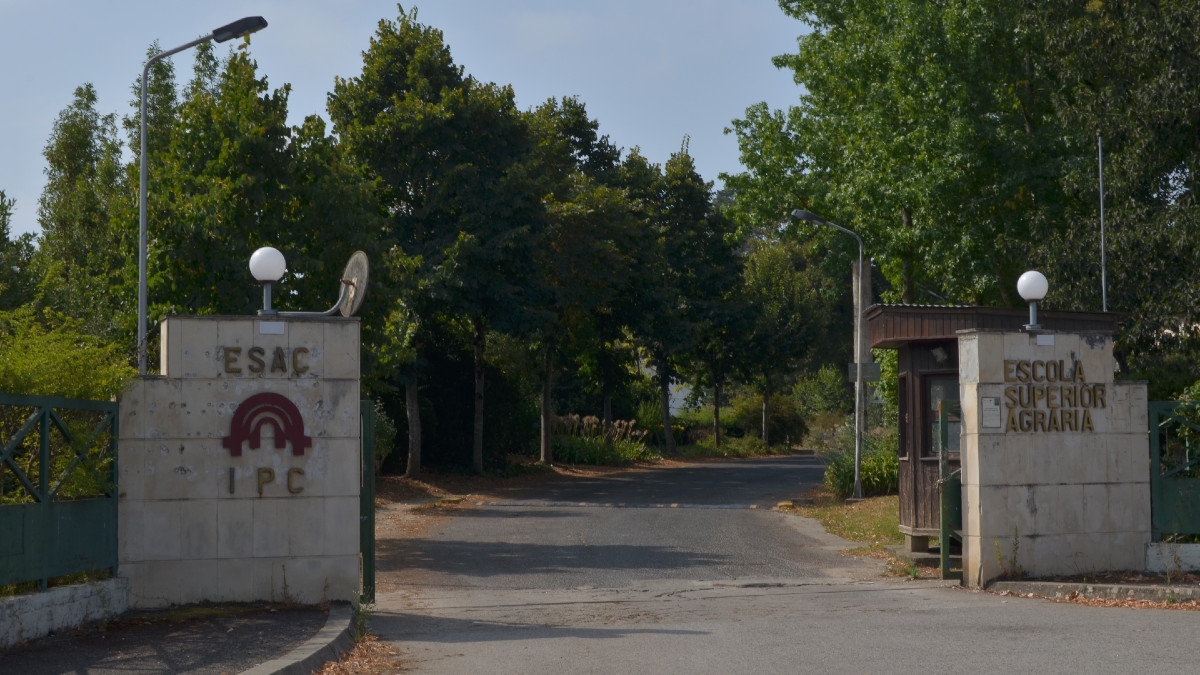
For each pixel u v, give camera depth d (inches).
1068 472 500.4
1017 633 370.3
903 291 1150.3
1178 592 440.5
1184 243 668.7
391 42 1264.8
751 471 1551.4
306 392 429.7
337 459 430.0
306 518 425.7
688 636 380.8
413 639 387.5
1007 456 495.5
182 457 417.7
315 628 370.9
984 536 492.7
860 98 1095.0
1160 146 706.2
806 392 2507.4
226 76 810.2
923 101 975.0
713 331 2080.5
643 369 2493.8
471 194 1207.6
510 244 1179.3
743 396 2573.8
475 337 1332.4
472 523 830.5
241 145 753.6
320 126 816.9
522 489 1203.9
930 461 595.2
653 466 1710.1
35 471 370.3
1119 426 506.3
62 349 384.2
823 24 1177.4
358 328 436.1
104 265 963.3
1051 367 502.3
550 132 1465.3
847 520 815.1
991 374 496.7
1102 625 384.2
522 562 614.2
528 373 1533.0
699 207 2038.6
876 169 1032.8
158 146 1018.1
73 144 1246.3
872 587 510.3
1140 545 503.5
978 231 956.6
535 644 371.6
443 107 1196.5
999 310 571.5
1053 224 832.9
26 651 328.2
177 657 321.4
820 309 2450.8
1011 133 936.9
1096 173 812.6
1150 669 306.8
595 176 1831.9
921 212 988.6
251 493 422.0
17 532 341.7
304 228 787.4
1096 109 742.5
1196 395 511.2
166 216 753.6
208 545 418.0
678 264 2001.7
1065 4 802.8
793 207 1219.9
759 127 1238.3
